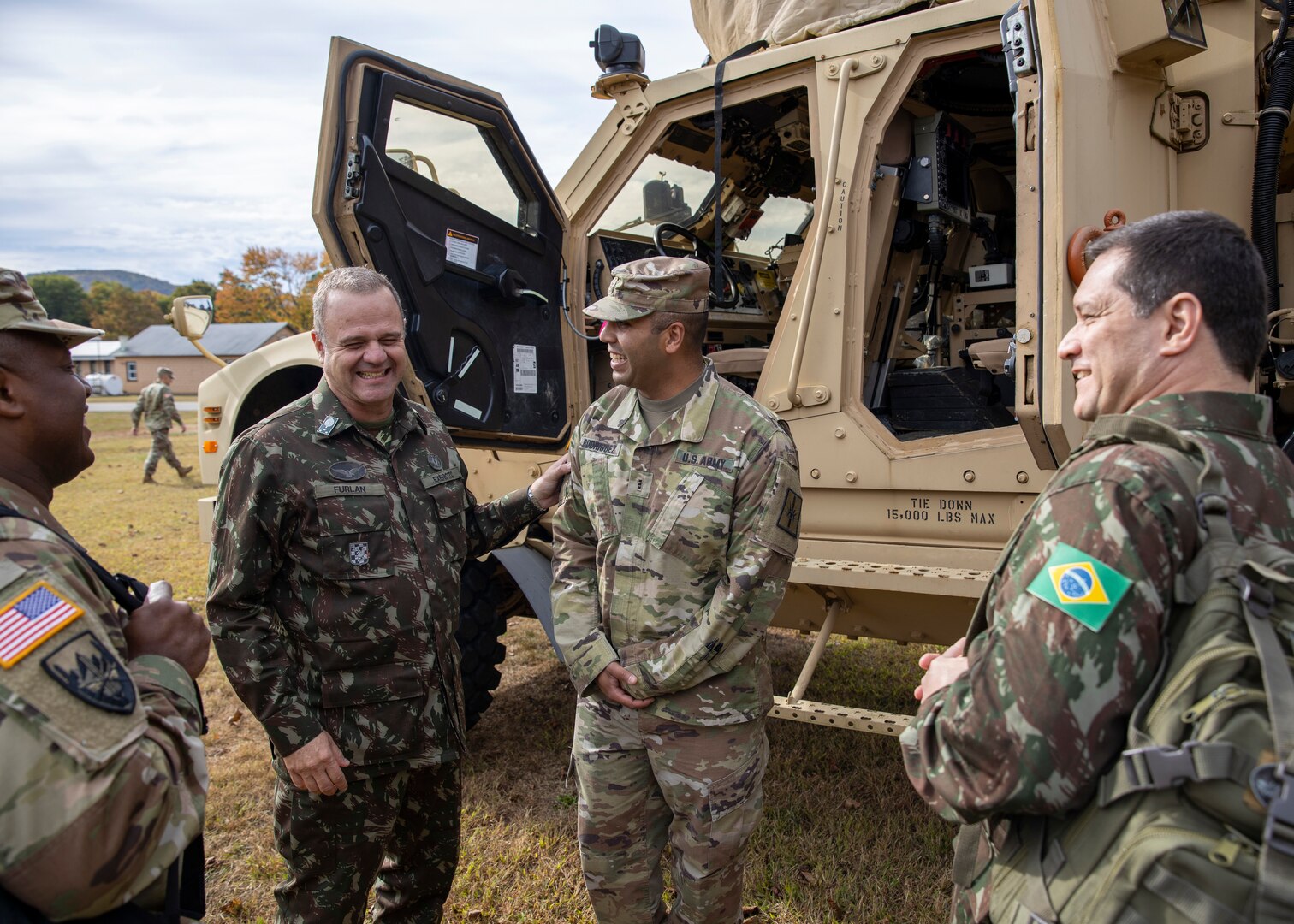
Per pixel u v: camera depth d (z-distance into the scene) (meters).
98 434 20.48
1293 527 1.06
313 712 1.85
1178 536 1.02
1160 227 1.15
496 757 3.43
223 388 4.80
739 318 3.67
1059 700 1.01
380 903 2.17
